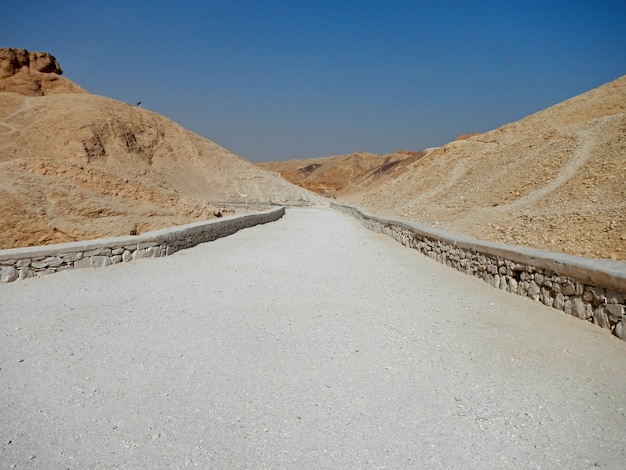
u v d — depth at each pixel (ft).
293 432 10.43
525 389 12.50
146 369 13.67
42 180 50.19
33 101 171.42
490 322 18.45
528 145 68.23
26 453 9.59
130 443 9.95
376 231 64.59
